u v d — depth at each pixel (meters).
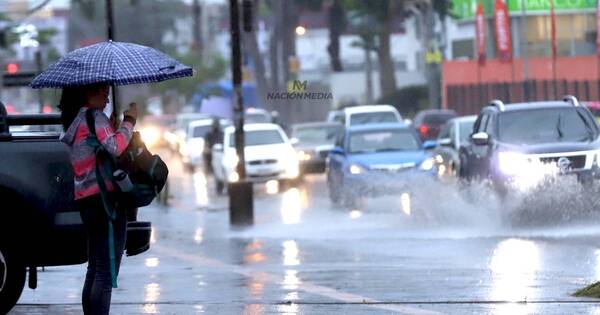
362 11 144.75
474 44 153.12
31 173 24.52
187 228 56.62
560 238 43.28
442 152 68.88
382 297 28.20
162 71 21.33
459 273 33.19
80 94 21.42
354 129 64.81
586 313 24.69
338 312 25.72
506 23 125.56
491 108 53.47
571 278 31.06
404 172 59.56
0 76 81.75
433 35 150.25
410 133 64.25
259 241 47.31
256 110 133.38
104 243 21.31
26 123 26.22
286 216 61.41
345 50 153.38
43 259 25.02
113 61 21.22
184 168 120.50
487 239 44.09
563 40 144.25
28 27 96.75
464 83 144.88
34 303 28.44
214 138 97.50
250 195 55.50
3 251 25.41
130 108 21.28
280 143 86.00
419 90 151.62
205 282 32.66
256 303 27.50
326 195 77.69
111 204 20.89
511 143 49.94
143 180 21.06
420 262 37.09
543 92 135.75
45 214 24.42
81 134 21.08
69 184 24.42
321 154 77.94
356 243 44.88
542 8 142.62
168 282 32.75
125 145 20.98
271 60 154.62
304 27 151.62
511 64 127.44
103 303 21.19
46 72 21.42
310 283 31.78
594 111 81.94
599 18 118.00
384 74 149.50
